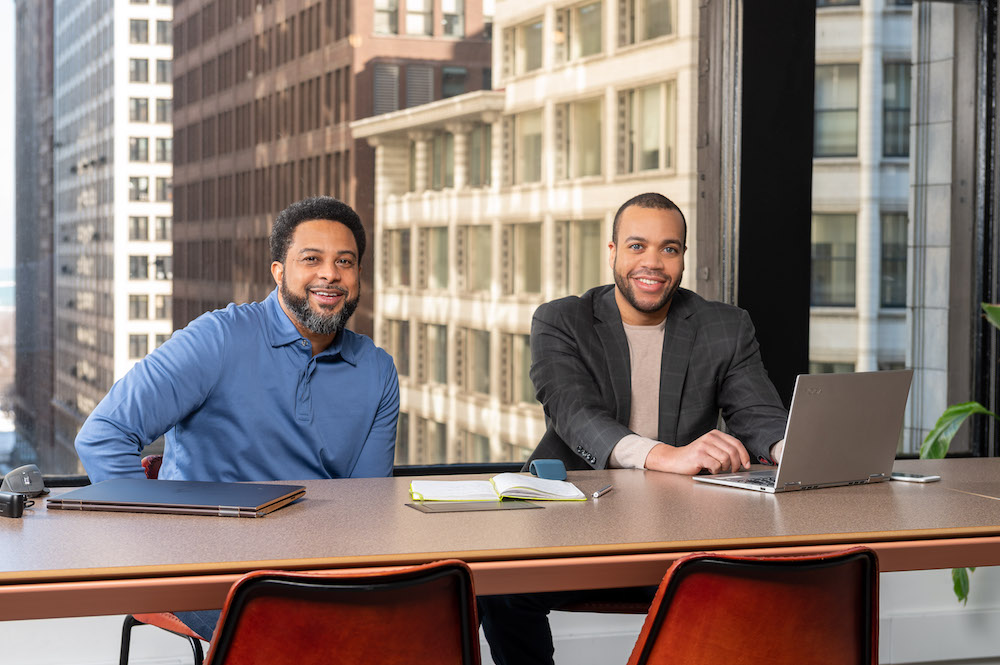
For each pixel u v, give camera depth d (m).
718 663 1.29
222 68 24.02
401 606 1.17
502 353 32.31
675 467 1.93
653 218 2.30
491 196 30.30
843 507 1.59
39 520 1.40
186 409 1.87
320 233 1.95
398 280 30.77
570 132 30.05
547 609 2.04
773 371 3.10
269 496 1.52
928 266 4.19
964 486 1.82
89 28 19.48
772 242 3.09
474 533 1.37
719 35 3.17
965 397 3.89
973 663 3.10
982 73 3.70
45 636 2.52
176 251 21.58
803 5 3.09
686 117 29.20
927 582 3.10
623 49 29.66
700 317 2.37
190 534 1.32
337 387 1.98
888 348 4.25
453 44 28.92
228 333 1.92
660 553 1.33
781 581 1.28
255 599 1.13
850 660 1.36
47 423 18.48
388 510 1.51
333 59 27.36
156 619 1.76
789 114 3.09
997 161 3.62
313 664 1.16
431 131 29.55
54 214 18.58
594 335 2.34
